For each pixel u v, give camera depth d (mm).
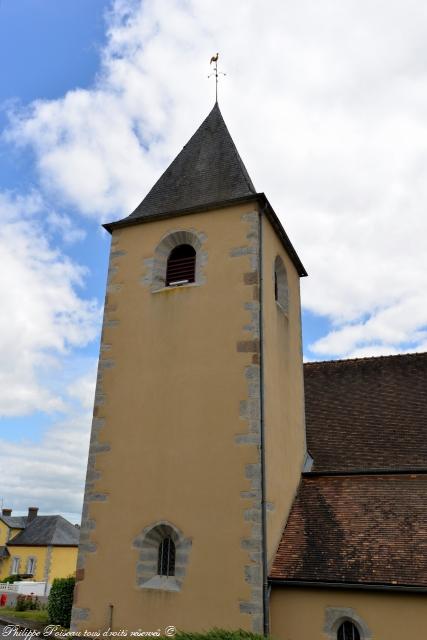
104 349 12109
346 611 9023
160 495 10406
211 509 9891
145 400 11305
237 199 12000
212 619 9156
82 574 10406
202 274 11859
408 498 10773
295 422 12852
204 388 10867
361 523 10328
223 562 9453
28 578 37531
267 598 9148
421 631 8555
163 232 12727
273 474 10477
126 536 10375
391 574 9016
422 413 13586
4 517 44719
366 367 15812
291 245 14008
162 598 9633
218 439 10352
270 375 11258
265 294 11680
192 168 14344
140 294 12328
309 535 10305
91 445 11359
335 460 12984
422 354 15500
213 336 11195
